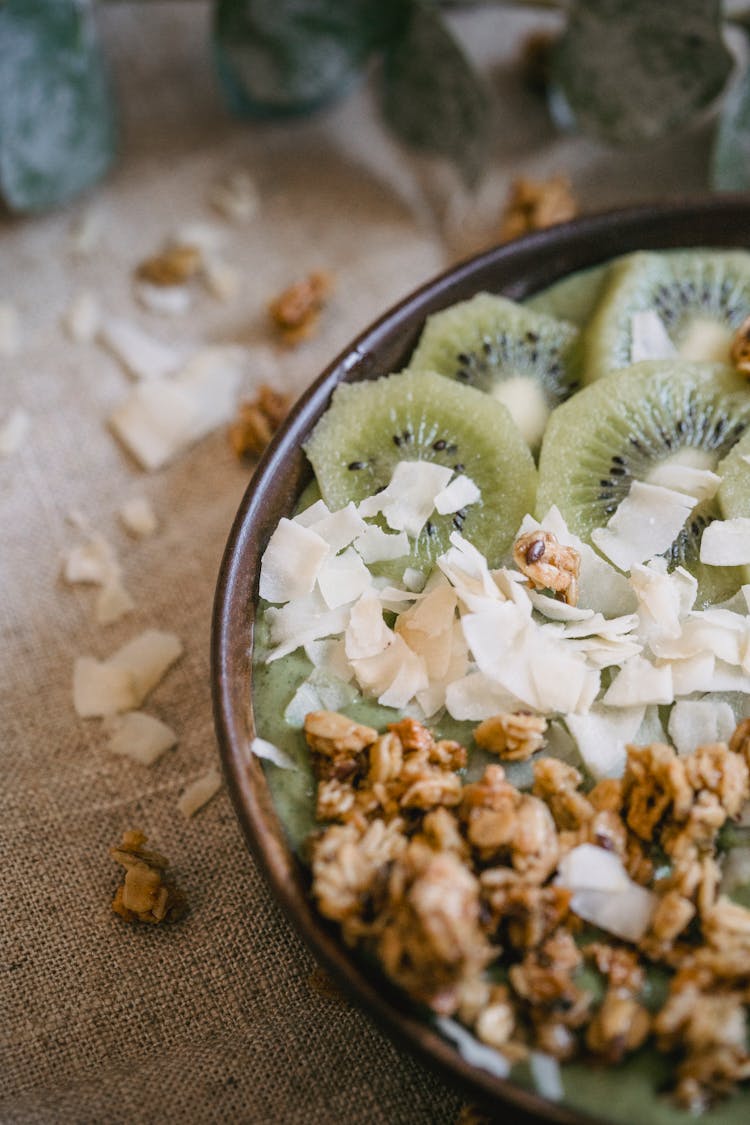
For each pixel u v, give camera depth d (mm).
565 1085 316
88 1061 361
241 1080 355
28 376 440
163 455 429
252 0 440
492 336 390
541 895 326
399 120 457
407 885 320
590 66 437
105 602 411
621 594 361
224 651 348
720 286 396
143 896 369
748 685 350
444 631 354
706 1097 313
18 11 426
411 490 368
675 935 325
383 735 348
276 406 428
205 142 474
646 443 378
